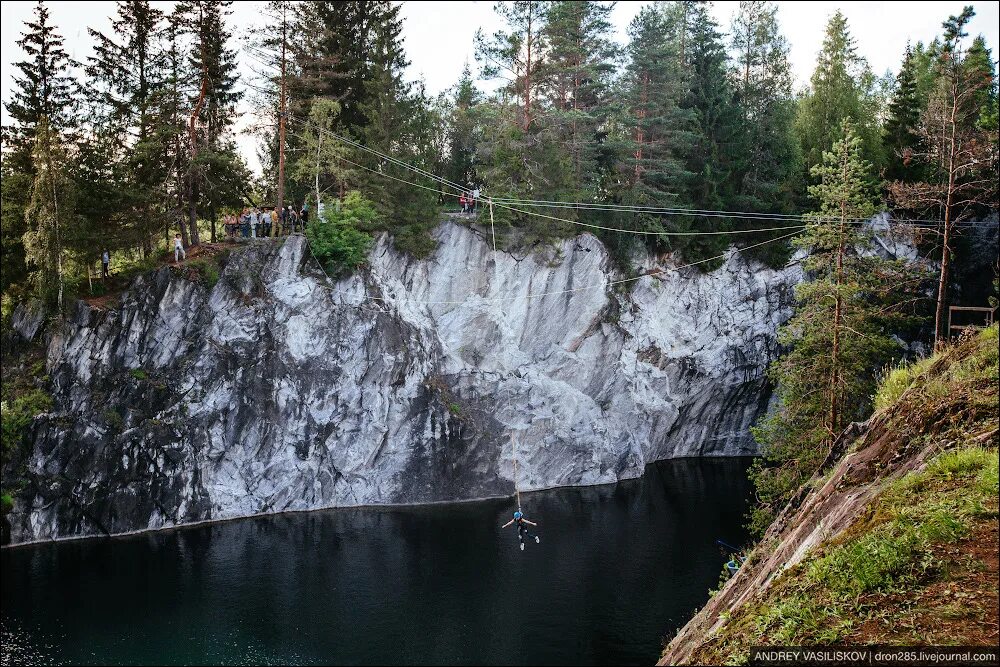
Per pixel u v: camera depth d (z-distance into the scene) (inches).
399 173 1967.3
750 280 2396.7
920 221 2065.7
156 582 1252.5
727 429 2500.0
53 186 1598.2
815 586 460.1
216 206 1948.8
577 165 2235.5
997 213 2032.5
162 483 1576.0
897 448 574.2
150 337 1654.8
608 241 2263.8
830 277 1250.6
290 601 1176.8
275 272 1807.3
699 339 2372.0
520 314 2130.9
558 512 1747.0
